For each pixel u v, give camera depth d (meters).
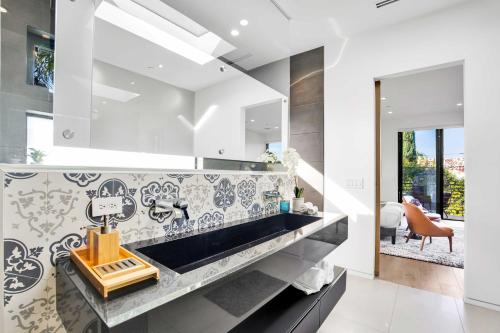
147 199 1.12
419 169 6.46
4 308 0.75
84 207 0.93
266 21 2.14
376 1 2.25
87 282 0.71
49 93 0.97
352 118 2.86
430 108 5.63
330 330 1.79
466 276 2.20
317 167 3.08
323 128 3.06
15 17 0.92
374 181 2.73
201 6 1.59
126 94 1.20
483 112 2.15
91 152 1.07
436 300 2.24
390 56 2.63
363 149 2.79
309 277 1.65
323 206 3.03
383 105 5.43
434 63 2.39
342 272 1.99
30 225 0.80
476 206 2.17
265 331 1.27
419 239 4.52
